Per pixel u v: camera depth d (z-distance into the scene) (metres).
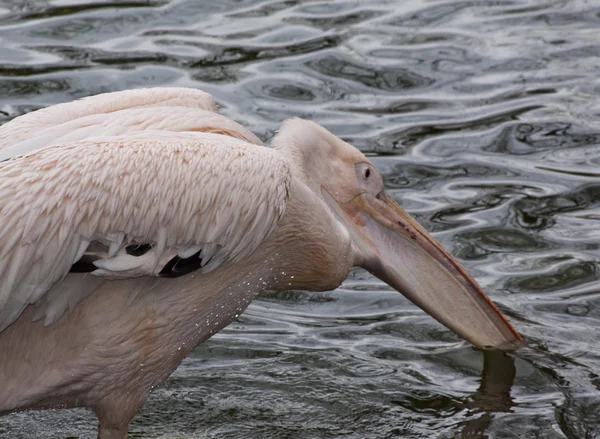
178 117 8.94
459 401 10.20
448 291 10.66
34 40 17.41
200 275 8.64
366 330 11.54
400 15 19.23
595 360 10.80
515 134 15.34
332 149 10.54
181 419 9.91
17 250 7.49
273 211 8.32
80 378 8.50
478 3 19.81
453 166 14.52
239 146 8.34
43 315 8.14
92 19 18.31
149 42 17.53
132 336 8.50
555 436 9.52
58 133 8.54
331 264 9.68
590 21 19.02
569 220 13.30
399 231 10.61
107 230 7.71
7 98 15.44
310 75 16.83
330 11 19.28
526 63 17.44
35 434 9.70
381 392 10.36
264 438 9.61
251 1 19.53
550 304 11.75
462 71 17.12
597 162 14.62
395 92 16.45
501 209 13.53
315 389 10.41
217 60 17.06
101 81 16.03
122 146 7.85
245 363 10.88
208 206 8.01
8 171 7.63
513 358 10.83
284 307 12.03
